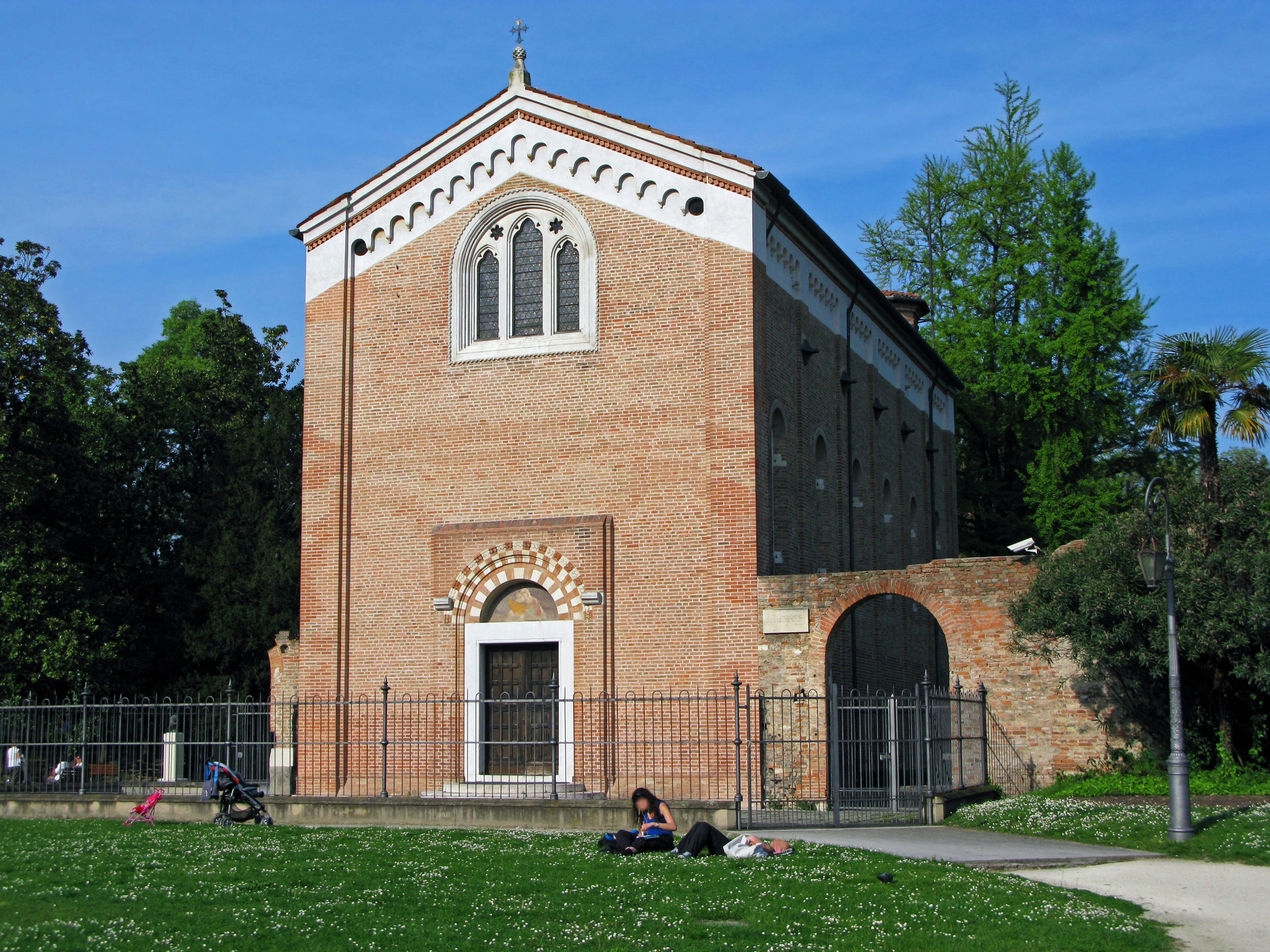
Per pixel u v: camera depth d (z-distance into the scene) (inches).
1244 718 1010.1
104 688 1616.6
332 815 900.6
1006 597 1052.5
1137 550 974.4
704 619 1077.8
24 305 1610.5
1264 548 943.7
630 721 1082.1
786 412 1183.6
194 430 2062.0
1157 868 715.4
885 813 952.9
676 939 529.7
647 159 1146.0
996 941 533.0
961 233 2204.7
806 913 573.9
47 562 1582.2
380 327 1224.2
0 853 741.3
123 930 534.9
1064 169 2143.2
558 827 847.1
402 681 1164.5
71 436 1707.7
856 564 1378.0
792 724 1040.2
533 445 1154.0
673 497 1102.4
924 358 1694.1
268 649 1770.4
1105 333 2007.9
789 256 1208.8
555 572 1119.0
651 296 1132.5
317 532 1210.6
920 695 1059.9
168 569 1860.2
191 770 1134.4
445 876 651.5
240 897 600.7
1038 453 2053.4
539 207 1184.8
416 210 1225.4
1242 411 1003.9
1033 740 1039.0
